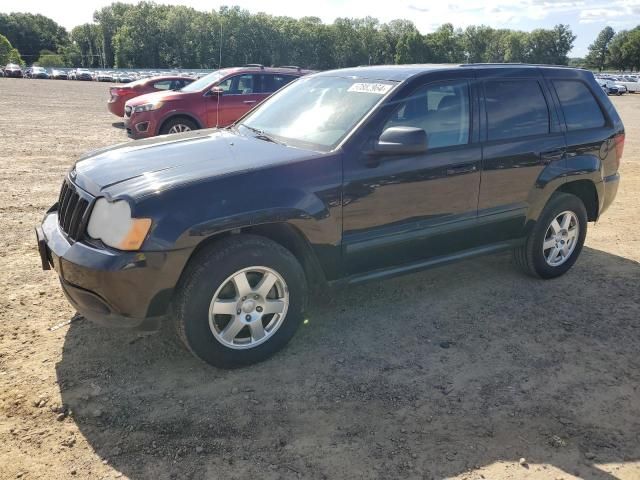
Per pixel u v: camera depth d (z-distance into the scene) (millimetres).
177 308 3180
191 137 4168
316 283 3760
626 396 3289
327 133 3762
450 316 4230
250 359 3406
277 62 113625
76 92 31953
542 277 4918
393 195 3750
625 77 62500
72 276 3086
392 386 3307
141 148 3820
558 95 4781
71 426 2861
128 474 2564
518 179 4422
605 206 5227
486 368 3535
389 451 2764
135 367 3402
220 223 3088
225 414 3002
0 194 7098
